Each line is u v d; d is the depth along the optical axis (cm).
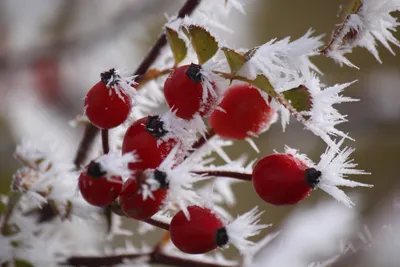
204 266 38
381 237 38
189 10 35
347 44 33
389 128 72
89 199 32
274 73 32
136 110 35
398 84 74
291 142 68
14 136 67
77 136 68
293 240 40
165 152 32
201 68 32
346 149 33
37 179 37
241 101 34
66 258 38
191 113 32
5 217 37
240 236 32
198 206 32
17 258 37
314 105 32
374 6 33
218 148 35
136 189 32
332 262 38
